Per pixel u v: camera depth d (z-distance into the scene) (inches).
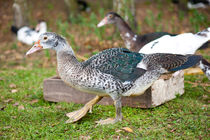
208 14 424.8
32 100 207.0
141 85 157.0
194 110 178.2
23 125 160.7
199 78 242.1
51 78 206.5
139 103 180.4
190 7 447.2
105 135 146.9
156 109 180.1
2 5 516.1
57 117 173.3
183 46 205.8
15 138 147.2
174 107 183.3
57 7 528.1
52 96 201.2
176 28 404.2
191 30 390.3
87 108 168.2
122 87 153.4
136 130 151.3
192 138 141.8
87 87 151.6
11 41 417.7
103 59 153.9
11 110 183.2
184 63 158.2
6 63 324.5
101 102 191.9
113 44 338.3
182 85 210.4
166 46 206.1
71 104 193.5
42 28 389.7
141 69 155.3
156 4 512.1
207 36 208.4
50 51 362.3
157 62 157.4
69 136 147.6
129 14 360.2
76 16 470.3
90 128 155.6
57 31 423.8
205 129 150.7
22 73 277.3
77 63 153.2
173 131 150.6
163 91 186.5
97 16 481.7
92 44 354.9
